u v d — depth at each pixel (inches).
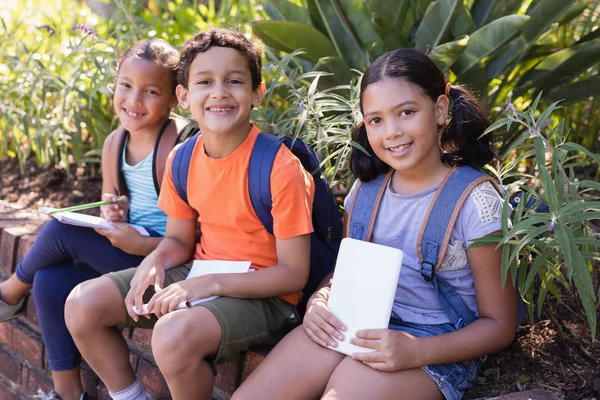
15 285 92.6
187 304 70.6
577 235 67.0
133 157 91.3
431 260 68.8
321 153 89.6
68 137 121.0
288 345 70.6
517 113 67.5
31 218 117.3
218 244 79.6
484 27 90.2
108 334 78.7
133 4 135.0
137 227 88.2
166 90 88.0
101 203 90.1
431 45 96.6
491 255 67.5
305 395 68.4
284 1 107.2
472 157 71.7
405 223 71.5
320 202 79.4
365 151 73.7
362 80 71.1
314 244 81.3
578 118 114.4
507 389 71.3
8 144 144.0
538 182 80.4
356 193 75.9
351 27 99.3
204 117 74.7
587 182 66.7
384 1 101.3
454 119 71.9
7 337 109.8
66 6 164.1
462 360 66.9
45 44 144.4
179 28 142.7
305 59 106.4
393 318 71.9
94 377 97.1
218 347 70.6
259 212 75.5
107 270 88.3
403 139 68.3
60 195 126.6
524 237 62.0
